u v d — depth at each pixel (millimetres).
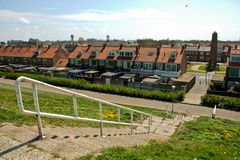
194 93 41938
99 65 56312
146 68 51375
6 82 48406
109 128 12016
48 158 4895
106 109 23484
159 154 6754
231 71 43031
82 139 6605
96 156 5379
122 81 45688
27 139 5680
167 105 34375
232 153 9438
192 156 7473
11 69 62969
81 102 25812
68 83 45688
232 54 43219
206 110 32438
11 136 5766
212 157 7836
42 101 17891
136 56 52594
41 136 5844
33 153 5027
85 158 5137
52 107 15484
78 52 59375
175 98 36406
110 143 7152
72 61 60031
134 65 52406
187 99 37719
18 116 7648
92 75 53406
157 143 8859
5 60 74250
